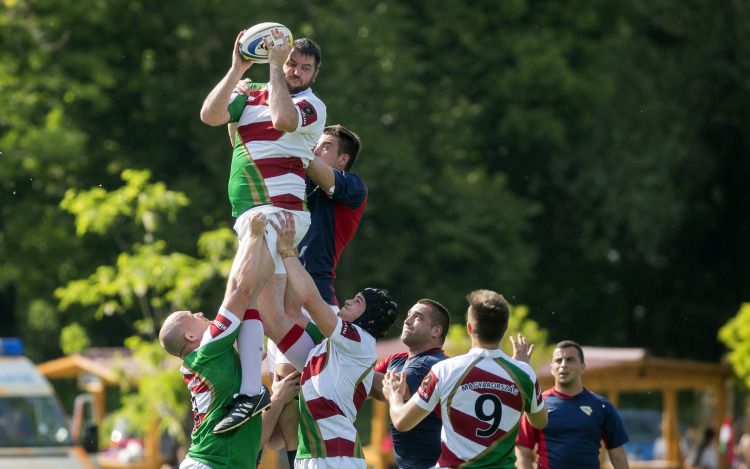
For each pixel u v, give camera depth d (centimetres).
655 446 7706
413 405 1839
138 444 6675
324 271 2025
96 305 9731
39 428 4731
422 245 9912
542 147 10631
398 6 10000
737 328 6938
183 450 5662
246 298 1727
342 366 1806
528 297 11425
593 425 2597
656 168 11000
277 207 1772
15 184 9238
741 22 11512
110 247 9494
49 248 9638
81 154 8806
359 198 2022
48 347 12719
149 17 9325
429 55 10281
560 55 10081
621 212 10888
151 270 5228
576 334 12194
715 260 12188
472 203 9694
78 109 9419
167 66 9825
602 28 11144
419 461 2048
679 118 11456
